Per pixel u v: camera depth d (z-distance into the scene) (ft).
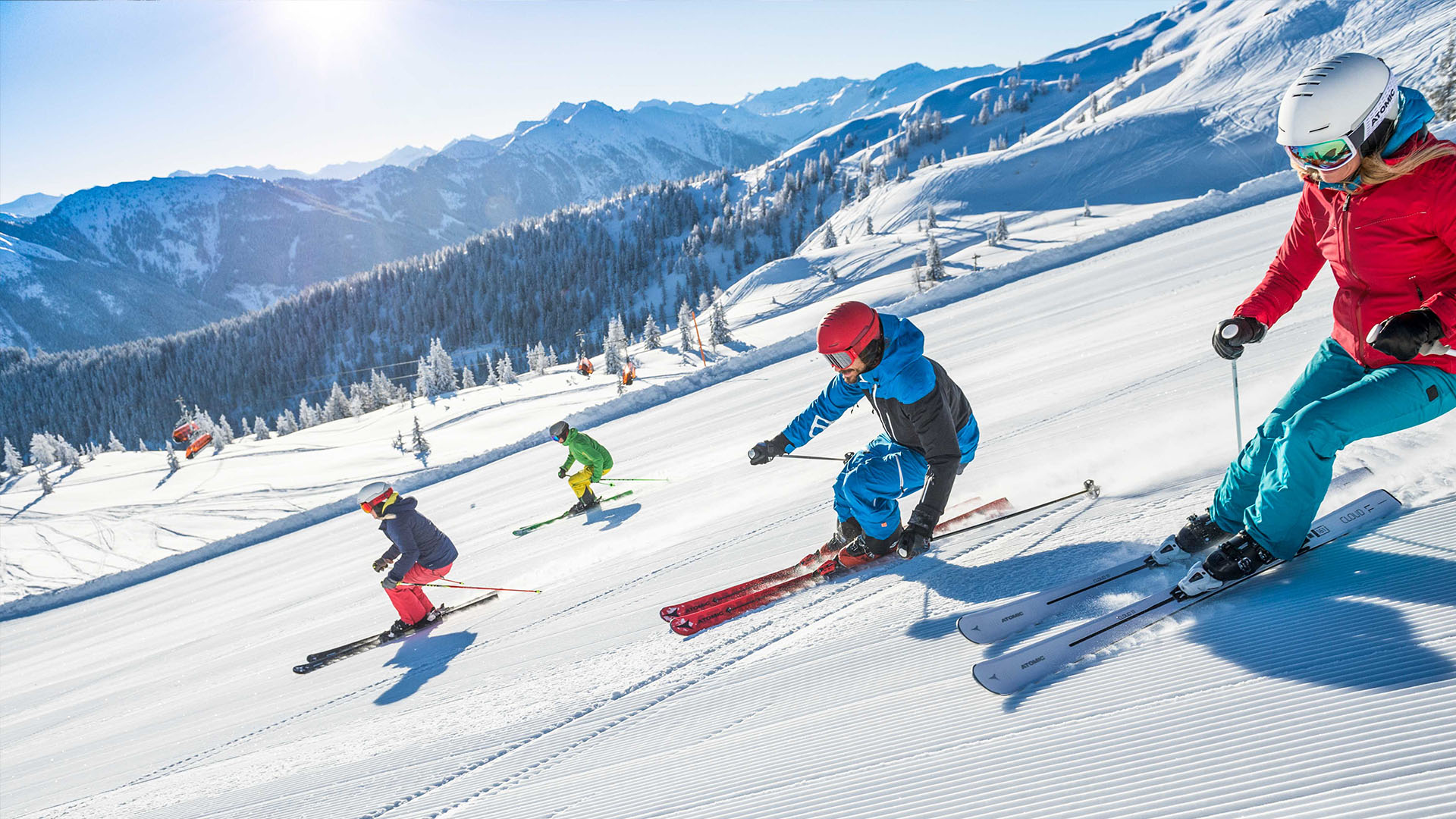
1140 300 33.99
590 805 7.11
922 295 63.57
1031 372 25.53
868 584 10.32
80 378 614.34
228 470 189.78
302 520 63.36
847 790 5.71
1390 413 6.03
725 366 65.62
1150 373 17.75
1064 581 8.06
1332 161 5.83
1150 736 5.00
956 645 7.47
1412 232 5.84
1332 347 7.01
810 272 503.20
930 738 5.95
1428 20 461.78
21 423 574.15
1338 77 5.56
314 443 224.74
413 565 18.48
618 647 11.41
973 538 10.63
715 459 31.65
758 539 14.58
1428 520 6.42
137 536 127.13
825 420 11.07
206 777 12.30
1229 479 7.10
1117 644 6.30
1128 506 9.70
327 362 646.74
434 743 10.30
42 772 16.70
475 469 62.03
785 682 8.20
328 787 10.05
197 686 20.12
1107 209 460.55
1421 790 3.83
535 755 8.83
